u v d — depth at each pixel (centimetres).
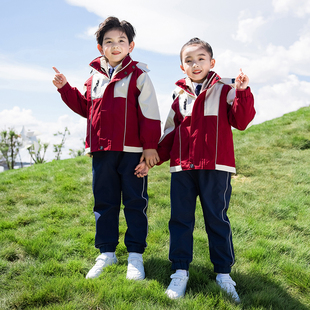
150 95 196
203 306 150
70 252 225
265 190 383
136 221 195
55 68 214
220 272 173
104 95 192
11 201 356
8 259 215
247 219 287
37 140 799
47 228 273
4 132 961
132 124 194
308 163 476
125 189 195
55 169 503
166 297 158
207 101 180
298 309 157
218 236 174
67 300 157
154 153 194
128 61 197
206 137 176
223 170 175
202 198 177
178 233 178
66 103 220
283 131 639
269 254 217
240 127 175
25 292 164
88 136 199
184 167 179
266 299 159
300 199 341
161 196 366
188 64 190
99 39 206
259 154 531
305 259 212
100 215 199
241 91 165
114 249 202
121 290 161
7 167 984
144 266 197
